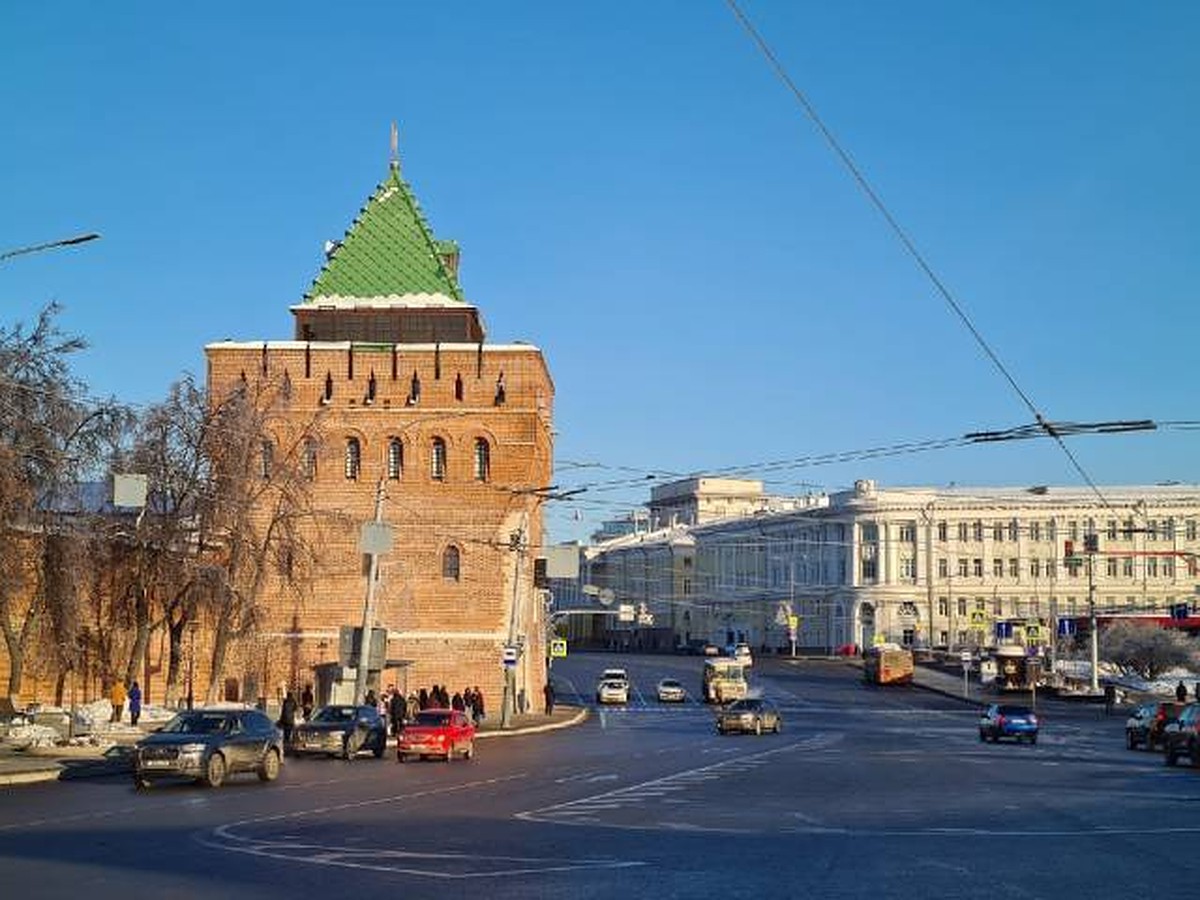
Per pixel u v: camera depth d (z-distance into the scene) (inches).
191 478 2118.6
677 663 5693.9
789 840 842.8
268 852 767.1
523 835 861.8
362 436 3019.2
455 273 3442.4
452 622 2977.4
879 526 6038.4
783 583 6574.8
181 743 1254.9
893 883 657.6
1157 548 5605.3
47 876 669.9
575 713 3189.0
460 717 1780.3
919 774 1467.8
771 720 2490.2
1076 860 749.3
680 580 7288.4
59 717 1897.1
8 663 2146.9
